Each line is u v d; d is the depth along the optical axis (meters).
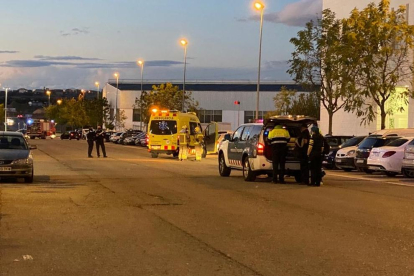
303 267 7.36
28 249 8.34
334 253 8.20
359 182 19.64
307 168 17.92
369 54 31.52
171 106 72.56
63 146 54.22
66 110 120.62
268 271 7.15
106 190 15.88
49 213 11.65
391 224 10.71
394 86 32.38
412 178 21.61
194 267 7.34
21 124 148.25
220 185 17.59
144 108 77.88
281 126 18.17
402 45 33.66
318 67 35.31
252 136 18.97
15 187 16.27
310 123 18.27
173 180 19.09
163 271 7.12
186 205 13.03
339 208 12.77
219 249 8.43
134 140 66.00
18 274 6.96
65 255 7.97
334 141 29.05
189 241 9.00
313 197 14.78
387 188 17.47
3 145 18.09
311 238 9.30
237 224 10.58
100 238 9.19
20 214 11.48
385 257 7.97
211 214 11.75
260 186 17.41
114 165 26.67
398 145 22.27
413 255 8.11
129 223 10.59
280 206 13.02
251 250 8.38
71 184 17.38
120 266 7.37
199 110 81.44
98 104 107.94
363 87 37.12
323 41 34.38
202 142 35.06
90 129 34.38
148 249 8.41
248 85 94.38
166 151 34.41
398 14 35.88
